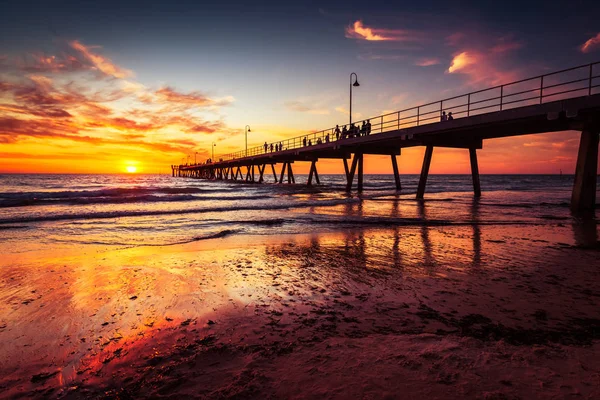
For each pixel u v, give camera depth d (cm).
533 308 411
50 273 582
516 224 1168
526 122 1588
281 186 4666
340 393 227
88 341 333
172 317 391
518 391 224
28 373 276
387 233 1005
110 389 249
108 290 492
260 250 777
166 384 251
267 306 424
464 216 1405
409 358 275
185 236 976
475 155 2502
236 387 240
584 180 1470
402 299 448
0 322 380
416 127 2084
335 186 4719
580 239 883
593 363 265
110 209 1755
